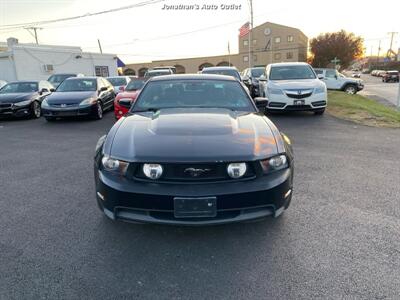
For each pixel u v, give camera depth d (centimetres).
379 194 396
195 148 270
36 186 443
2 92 1195
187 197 256
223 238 300
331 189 412
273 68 1085
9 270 256
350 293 228
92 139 762
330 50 6869
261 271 253
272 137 302
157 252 280
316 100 959
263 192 267
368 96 2230
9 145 718
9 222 336
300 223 325
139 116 361
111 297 226
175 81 442
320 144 660
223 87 431
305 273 250
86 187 436
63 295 228
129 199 266
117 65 3338
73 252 280
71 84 1131
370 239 296
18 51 2292
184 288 235
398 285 235
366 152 596
